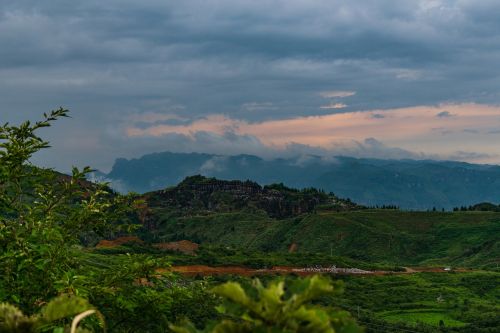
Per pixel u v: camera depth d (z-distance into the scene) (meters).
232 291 2.59
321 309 2.63
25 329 2.82
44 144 9.75
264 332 2.59
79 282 8.21
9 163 9.14
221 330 2.62
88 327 7.67
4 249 8.48
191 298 9.88
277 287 2.56
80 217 9.80
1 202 9.40
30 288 8.45
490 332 139.75
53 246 9.07
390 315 162.25
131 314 9.46
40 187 9.57
